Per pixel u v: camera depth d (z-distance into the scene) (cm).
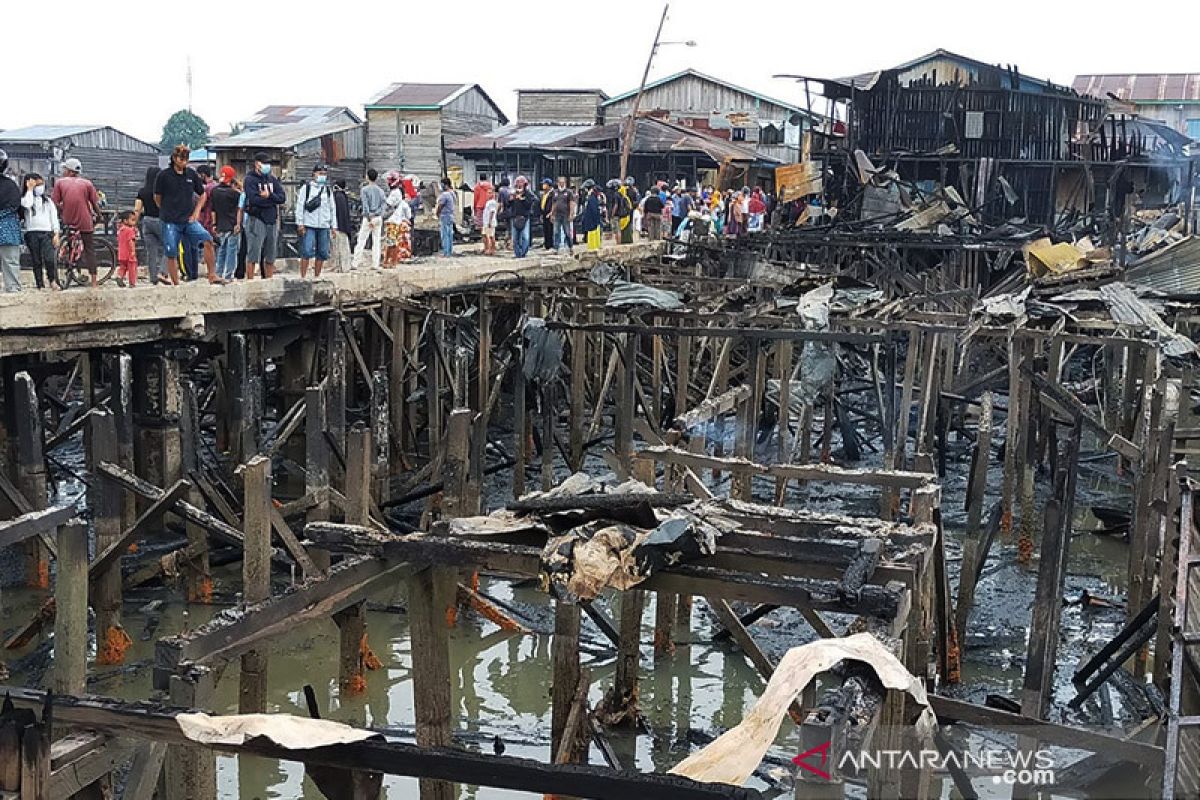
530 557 803
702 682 1341
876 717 581
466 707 1300
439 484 1686
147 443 1574
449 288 2173
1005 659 1421
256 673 1069
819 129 5172
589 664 1380
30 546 1513
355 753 643
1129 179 3988
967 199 3931
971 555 1414
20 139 4078
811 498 2109
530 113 5469
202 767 816
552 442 1845
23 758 693
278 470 1962
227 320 1664
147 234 1630
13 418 1648
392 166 4925
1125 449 1407
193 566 1498
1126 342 1744
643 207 3594
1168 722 636
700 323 2089
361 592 834
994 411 2745
